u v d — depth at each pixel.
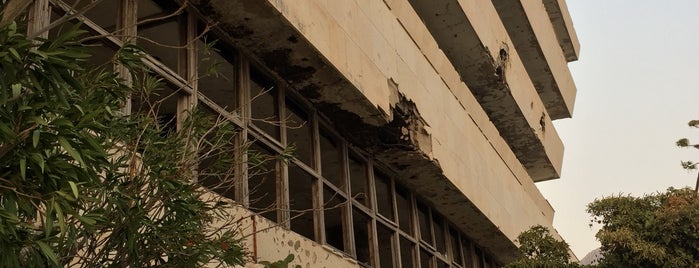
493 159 20.23
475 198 18.00
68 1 9.23
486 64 21.80
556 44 28.70
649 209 12.78
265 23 10.68
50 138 4.40
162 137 6.41
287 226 11.15
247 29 10.83
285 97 12.45
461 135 17.61
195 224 6.14
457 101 17.78
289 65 11.80
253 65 11.66
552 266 13.66
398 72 14.33
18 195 4.39
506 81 22.50
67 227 5.16
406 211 16.72
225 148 8.23
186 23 10.20
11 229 4.20
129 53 5.62
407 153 14.91
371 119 13.58
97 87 5.40
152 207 5.88
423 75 15.68
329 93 12.63
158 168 5.75
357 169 15.15
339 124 13.71
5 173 4.40
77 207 4.89
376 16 13.80
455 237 19.66
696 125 15.80
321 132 13.70
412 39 15.53
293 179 16.03
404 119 14.38
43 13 7.44
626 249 12.35
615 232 12.45
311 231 18.09
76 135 4.50
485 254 22.00
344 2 12.54
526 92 24.72
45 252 4.36
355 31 12.80
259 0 10.15
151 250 5.78
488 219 19.06
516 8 24.39
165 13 10.15
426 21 20.23
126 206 5.56
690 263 11.95
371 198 14.70
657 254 12.02
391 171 15.88
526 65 27.53
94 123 4.74
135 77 5.93
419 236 16.73
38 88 4.27
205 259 6.10
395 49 14.41
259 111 13.23
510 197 21.39
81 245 5.44
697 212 12.12
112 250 5.80
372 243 14.32
